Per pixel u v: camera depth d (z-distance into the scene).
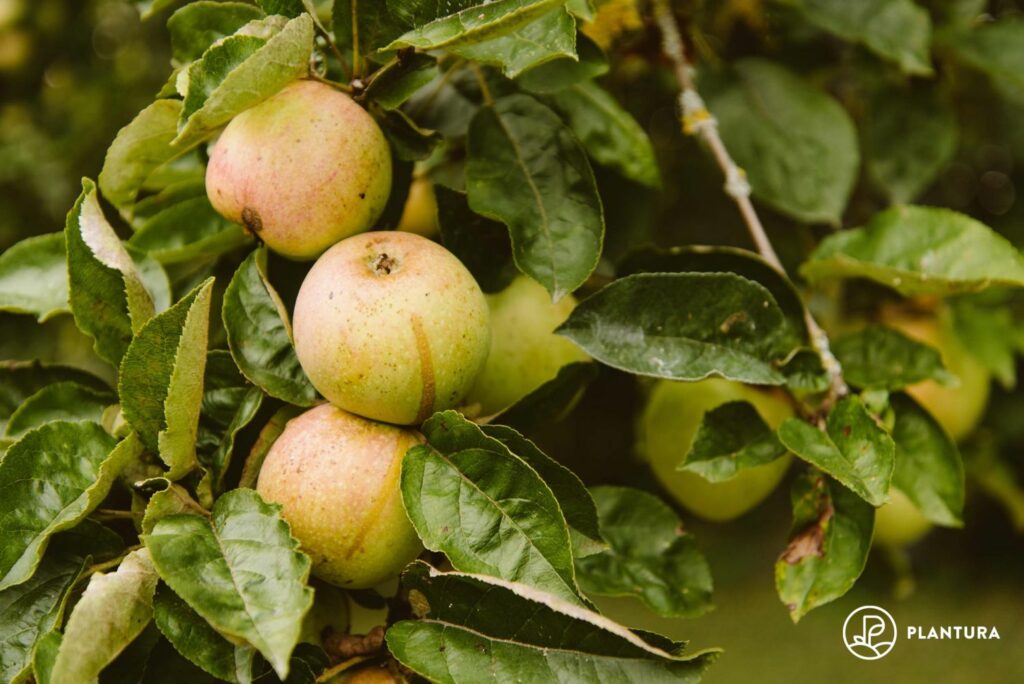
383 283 0.66
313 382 0.68
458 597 0.66
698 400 0.81
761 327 0.74
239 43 0.68
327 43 0.71
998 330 0.94
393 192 0.74
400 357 0.66
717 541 3.00
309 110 0.68
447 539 0.65
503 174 0.75
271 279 0.73
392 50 0.70
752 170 0.91
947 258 0.80
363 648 0.68
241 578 0.63
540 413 0.73
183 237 0.77
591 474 2.05
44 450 0.68
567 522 0.69
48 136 1.74
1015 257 0.78
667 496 1.25
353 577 0.68
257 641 0.61
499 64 0.67
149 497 0.69
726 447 0.74
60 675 0.63
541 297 0.75
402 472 0.66
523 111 0.76
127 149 0.73
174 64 0.75
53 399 0.74
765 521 3.04
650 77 0.96
